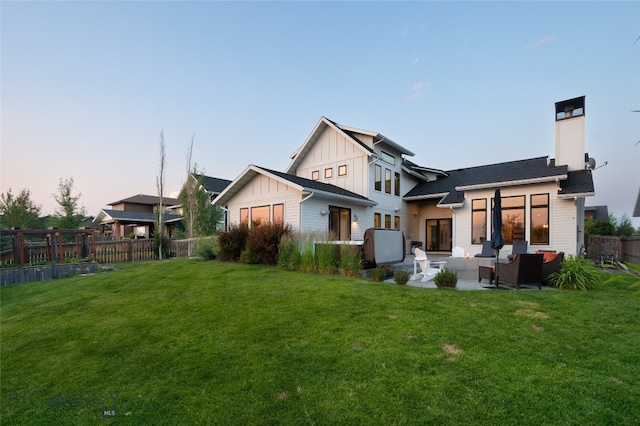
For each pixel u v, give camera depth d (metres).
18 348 4.02
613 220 21.53
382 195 15.98
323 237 9.12
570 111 12.77
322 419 2.45
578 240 12.23
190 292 6.62
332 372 3.11
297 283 6.98
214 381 3.04
